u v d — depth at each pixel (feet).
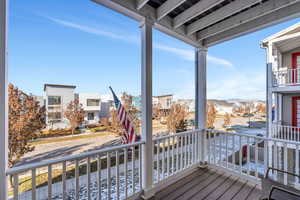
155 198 7.16
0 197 4.05
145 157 7.34
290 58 19.61
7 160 4.24
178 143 9.14
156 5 7.48
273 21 7.73
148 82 7.41
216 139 10.37
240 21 7.91
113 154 8.34
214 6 7.16
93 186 7.29
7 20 4.47
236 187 7.99
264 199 5.16
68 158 5.00
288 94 19.53
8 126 4.55
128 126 7.37
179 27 8.80
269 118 16.75
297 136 16.02
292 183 7.51
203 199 7.02
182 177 9.09
